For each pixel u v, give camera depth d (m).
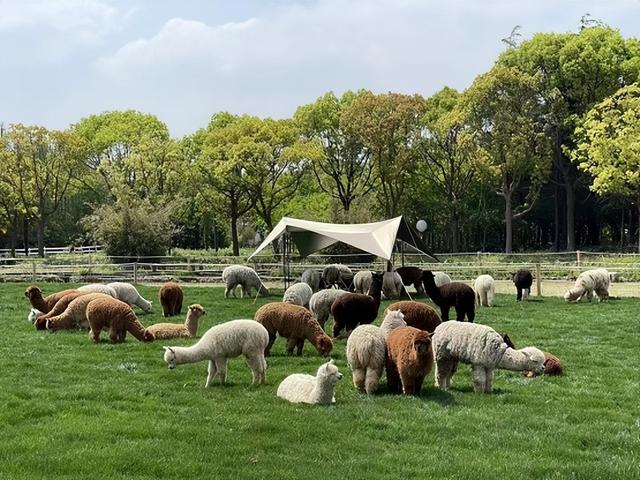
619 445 8.20
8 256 53.31
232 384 10.98
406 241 25.84
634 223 58.56
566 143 50.88
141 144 48.34
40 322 16.52
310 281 25.00
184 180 48.03
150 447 7.62
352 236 23.38
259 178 46.59
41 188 50.53
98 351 13.65
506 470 7.20
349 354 10.48
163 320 18.45
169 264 33.69
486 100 45.78
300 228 24.02
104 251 42.62
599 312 20.48
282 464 7.27
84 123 61.16
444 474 7.08
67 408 9.34
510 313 20.30
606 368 12.77
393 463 7.40
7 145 49.28
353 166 50.56
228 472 7.00
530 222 63.12
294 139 47.78
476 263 35.84
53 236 69.00
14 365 12.34
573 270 31.67
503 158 46.25
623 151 35.72
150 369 12.09
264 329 11.11
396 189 48.97
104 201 60.88
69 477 6.72
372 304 14.75
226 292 24.66
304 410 9.37
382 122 45.16
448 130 48.28
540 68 50.38
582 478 7.02
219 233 70.88
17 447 7.57
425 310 12.42
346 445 7.96
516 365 10.75
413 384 10.05
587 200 57.03
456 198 51.62
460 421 9.01
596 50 48.12
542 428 8.84
